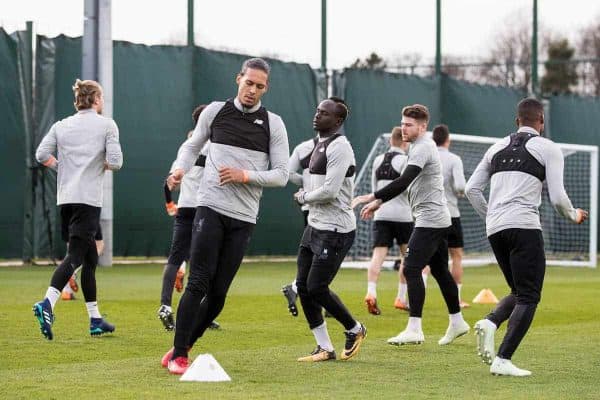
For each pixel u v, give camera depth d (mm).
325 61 49594
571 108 56812
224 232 15633
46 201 41125
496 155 16312
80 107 19812
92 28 39719
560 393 14062
